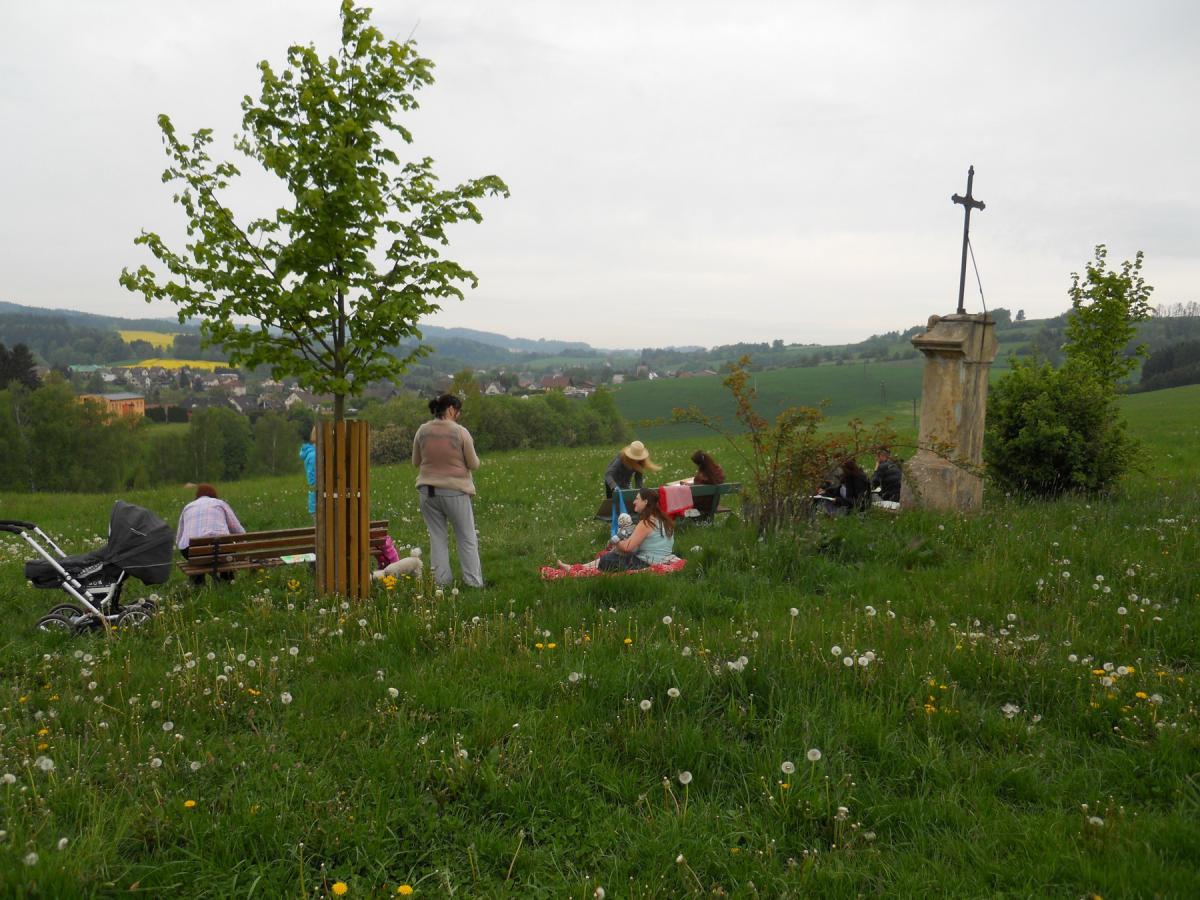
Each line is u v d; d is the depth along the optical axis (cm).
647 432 8588
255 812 354
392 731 441
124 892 308
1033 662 519
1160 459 1891
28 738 430
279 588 798
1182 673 522
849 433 963
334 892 310
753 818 367
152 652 603
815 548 841
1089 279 1526
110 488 7038
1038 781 395
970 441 1099
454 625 626
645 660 520
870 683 488
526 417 7962
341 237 757
